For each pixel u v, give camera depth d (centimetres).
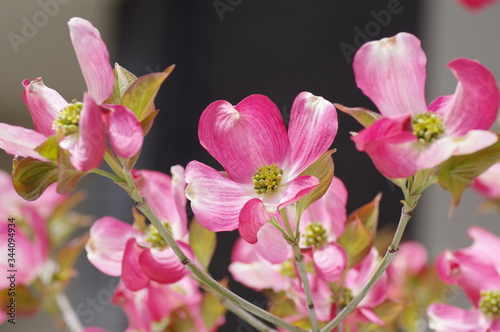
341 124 105
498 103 69
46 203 100
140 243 79
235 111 73
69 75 113
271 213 71
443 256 85
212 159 128
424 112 71
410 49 71
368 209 79
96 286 111
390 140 68
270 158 73
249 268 83
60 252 94
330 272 77
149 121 71
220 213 72
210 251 79
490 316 83
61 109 73
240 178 73
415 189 70
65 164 70
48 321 131
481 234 88
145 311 85
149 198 81
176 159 126
